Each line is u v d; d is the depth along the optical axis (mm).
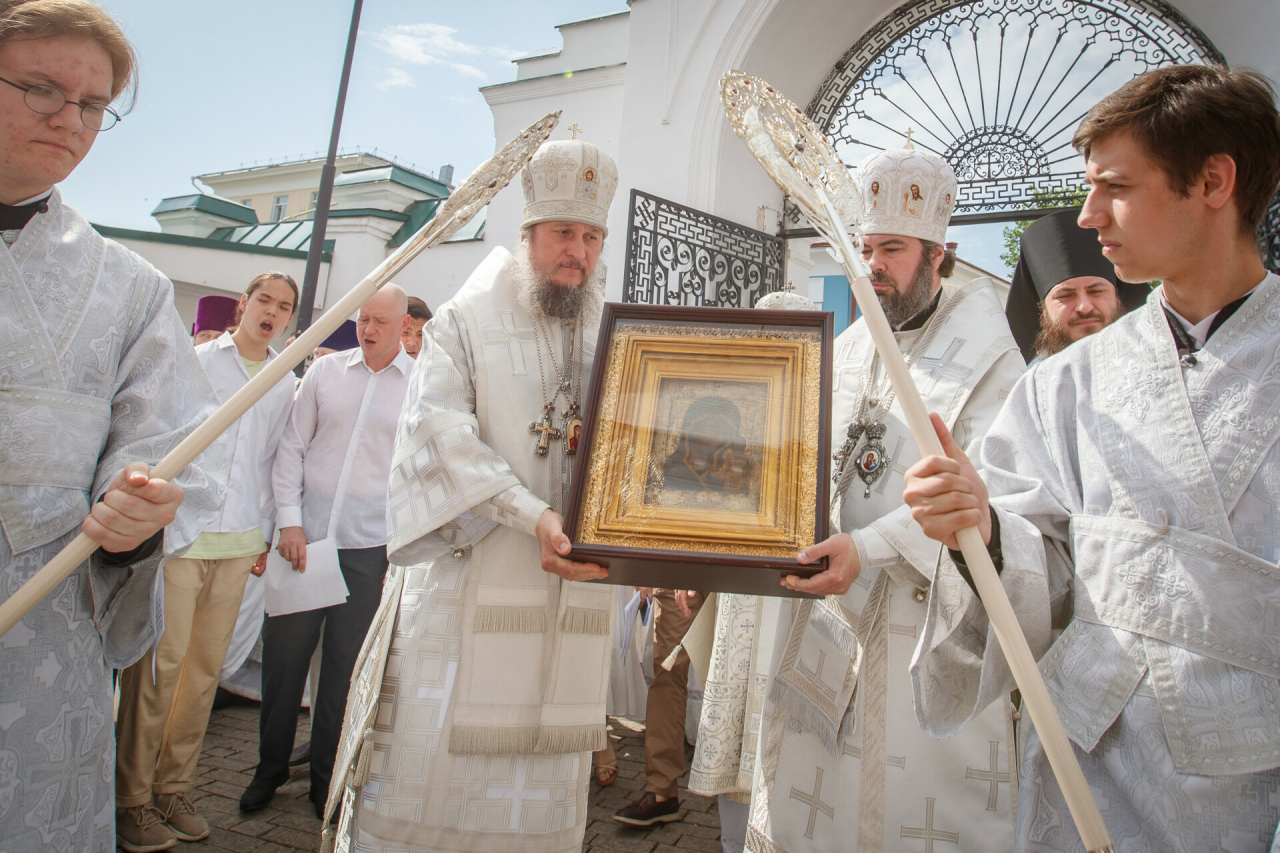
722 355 1983
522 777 2215
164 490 1587
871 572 2174
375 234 11523
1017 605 1558
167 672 3268
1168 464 1412
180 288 12180
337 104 7449
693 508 1854
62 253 1860
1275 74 5680
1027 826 1512
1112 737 1416
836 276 11141
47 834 1770
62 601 1816
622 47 8352
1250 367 1373
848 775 2100
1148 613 1391
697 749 3010
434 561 2316
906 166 2354
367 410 3918
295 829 3432
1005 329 2279
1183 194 1395
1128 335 1551
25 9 1667
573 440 2359
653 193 7570
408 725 2203
